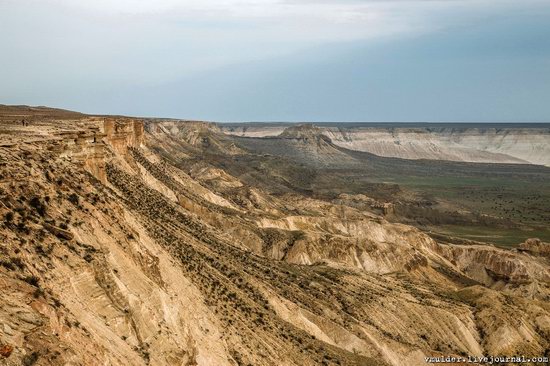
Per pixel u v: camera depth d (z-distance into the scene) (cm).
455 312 10969
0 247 3138
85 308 3425
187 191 14675
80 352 2858
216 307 5975
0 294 2698
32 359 2422
